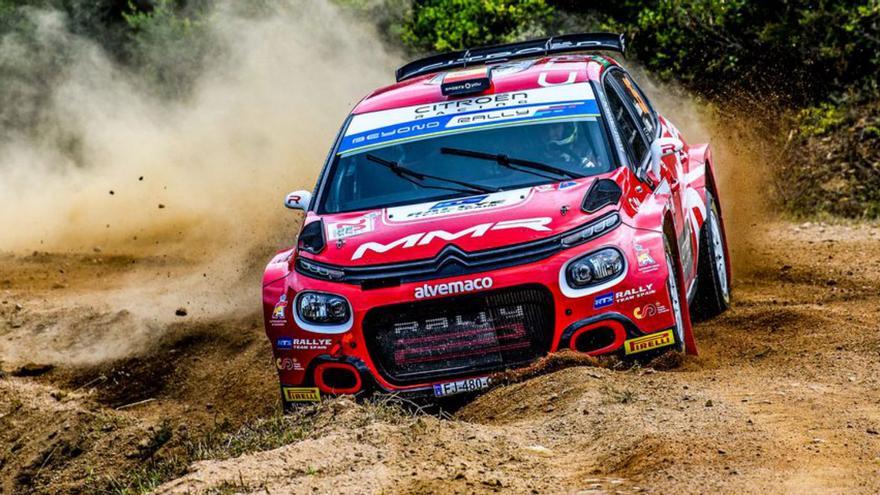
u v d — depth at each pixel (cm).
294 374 1673
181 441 2191
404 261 1625
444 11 4188
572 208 1653
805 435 1253
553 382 1526
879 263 2509
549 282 1584
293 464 1277
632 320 1597
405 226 1688
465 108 1900
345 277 1645
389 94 2011
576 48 2180
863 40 3675
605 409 1406
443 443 1329
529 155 1792
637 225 1648
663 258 1622
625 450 1258
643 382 1520
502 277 1587
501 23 4062
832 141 3594
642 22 3897
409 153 1847
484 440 1348
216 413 2295
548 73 1948
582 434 1349
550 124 1833
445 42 4062
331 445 1331
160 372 2520
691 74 3856
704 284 2084
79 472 2167
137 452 2183
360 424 1420
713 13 3844
